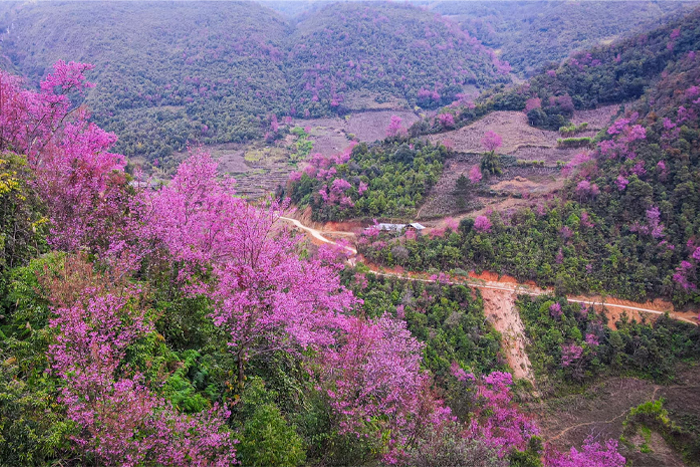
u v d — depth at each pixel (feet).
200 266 51.06
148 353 36.83
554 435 97.19
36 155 63.98
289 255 48.37
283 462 35.50
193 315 45.96
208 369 42.65
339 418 44.60
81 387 28.96
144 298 41.45
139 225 50.49
